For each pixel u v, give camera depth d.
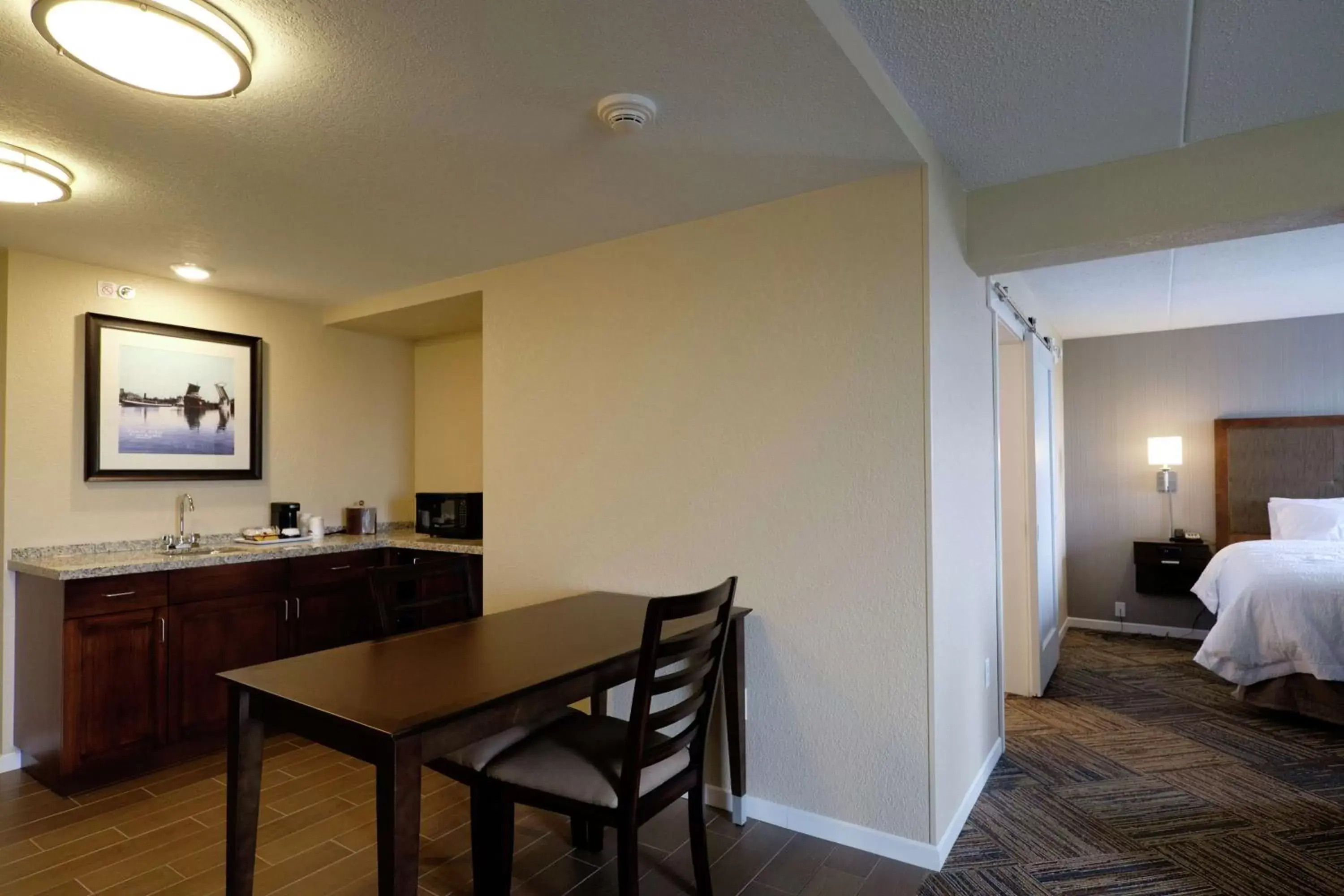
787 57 1.61
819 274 2.40
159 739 2.98
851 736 2.33
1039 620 3.98
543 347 3.11
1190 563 5.09
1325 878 2.16
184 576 3.07
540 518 3.10
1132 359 5.53
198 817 2.57
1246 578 3.83
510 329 3.23
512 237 2.85
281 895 2.07
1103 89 1.94
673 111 1.86
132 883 2.14
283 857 2.28
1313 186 2.10
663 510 2.74
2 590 2.97
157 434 3.41
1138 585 5.32
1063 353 5.76
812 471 2.41
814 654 2.39
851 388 2.34
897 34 1.69
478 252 3.05
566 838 2.38
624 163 2.17
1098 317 4.96
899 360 2.26
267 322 3.87
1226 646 3.66
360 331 4.29
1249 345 5.14
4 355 2.97
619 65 1.64
